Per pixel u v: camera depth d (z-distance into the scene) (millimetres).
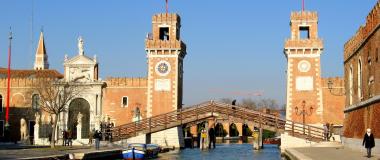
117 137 78312
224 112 77688
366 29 49000
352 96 57469
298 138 73250
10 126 91500
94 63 89875
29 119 90688
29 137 80125
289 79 81938
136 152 57375
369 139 40625
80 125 80250
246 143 119500
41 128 87938
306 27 83750
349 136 57594
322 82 83438
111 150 56875
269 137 129625
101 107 88812
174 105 85938
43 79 89875
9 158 40812
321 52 81562
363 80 50469
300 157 41375
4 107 92312
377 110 43094
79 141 79062
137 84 88062
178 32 90875
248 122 76438
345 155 44156
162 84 86562
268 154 70938
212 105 78312
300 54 82000
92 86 88812
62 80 89500
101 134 77938
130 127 79000
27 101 90938
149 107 86438
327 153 47625
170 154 70312
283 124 74562
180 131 87875
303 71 81812
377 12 43094
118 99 88438
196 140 103812
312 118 81188
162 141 85062
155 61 86938
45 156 44312
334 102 82938
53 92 84875
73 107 89250
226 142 125562
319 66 81562
